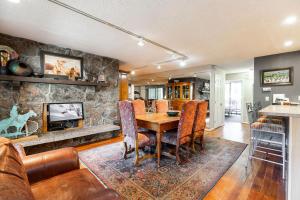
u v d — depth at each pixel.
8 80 2.62
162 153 2.78
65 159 1.41
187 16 2.05
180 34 2.63
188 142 2.76
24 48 2.90
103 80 3.94
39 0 1.71
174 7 1.84
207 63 4.93
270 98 3.80
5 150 0.82
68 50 3.47
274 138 3.49
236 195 1.76
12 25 2.34
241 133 4.69
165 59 4.44
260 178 2.10
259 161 2.65
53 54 3.25
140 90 12.79
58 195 1.05
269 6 1.79
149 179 2.07
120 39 2.88
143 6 1.83
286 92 3.59
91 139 3.76
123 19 2.13
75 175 1.32
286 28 2.37
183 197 1.72
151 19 2.13
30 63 2.98
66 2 1.75
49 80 3.03
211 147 3.37
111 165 2.48
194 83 8.34
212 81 5.11
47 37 2.82
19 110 2.87
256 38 2.78
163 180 2.05
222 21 2.17
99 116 4.05
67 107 3.46
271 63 3.79
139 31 2.52
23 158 1.29
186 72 5.81
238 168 2.40
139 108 3.59
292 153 1.46
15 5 1.80
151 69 6.13
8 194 0.59
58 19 2.15
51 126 3.31
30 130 2.96
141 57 4.22
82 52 3.71
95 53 3.85
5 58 2.66
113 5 1.81
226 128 5.39
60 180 1.23
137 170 2.32
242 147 3.38
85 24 2.30
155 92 11.80
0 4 1.78
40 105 3.12
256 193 1.79
